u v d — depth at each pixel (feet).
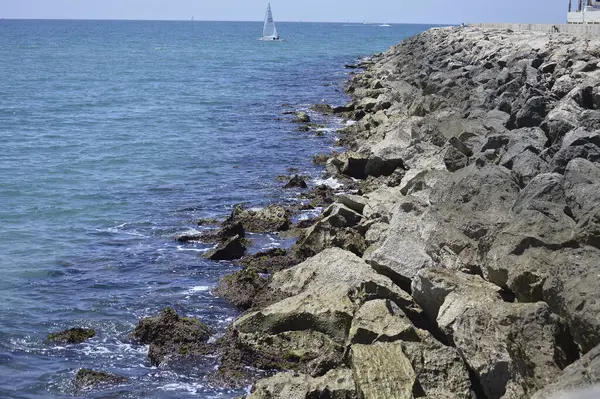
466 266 39.04
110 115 128.16
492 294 34.68
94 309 44.19
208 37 560.61
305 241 50.83
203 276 49.42
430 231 42.88
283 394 30.63
